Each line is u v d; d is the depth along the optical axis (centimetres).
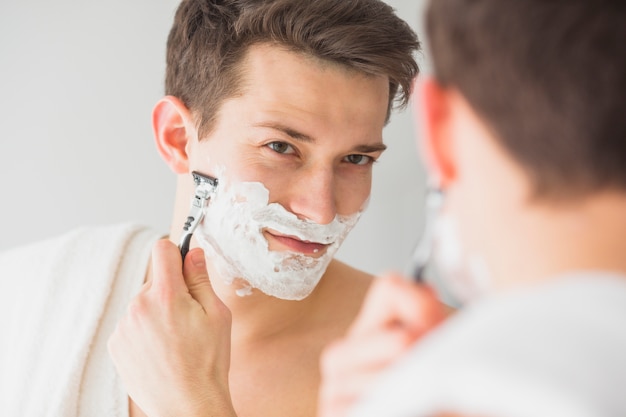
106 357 131
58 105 183
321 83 110
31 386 132
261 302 126
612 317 40
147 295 108
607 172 43
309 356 130
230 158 115
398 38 113
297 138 111
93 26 180
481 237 48
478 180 48
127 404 128
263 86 111
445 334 44
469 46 47
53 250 143
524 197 45
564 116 44
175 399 106
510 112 45
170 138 125
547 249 45
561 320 40
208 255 120
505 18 45
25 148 185
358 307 135
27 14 182
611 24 43
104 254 140
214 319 108
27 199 186
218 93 115
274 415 127
